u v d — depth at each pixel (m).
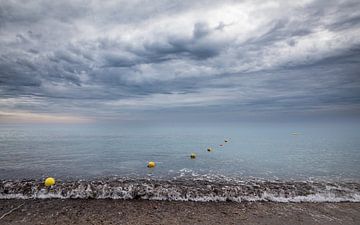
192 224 6.68
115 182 10.82
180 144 30.42
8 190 9.55
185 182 11.03
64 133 55.53
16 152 21.38
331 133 56.72
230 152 22.55
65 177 11.97
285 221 6.91
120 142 32.69
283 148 25.81
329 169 14.12
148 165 15.24
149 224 6.65
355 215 7.36
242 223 6.76
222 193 9.42
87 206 8.09
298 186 10.26
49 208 7.88
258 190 9.72
